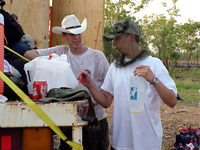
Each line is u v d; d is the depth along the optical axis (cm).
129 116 249
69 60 331
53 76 231
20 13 489
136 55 246
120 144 253
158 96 245
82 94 208
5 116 184
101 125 332
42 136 192
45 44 497
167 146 600
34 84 216
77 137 189
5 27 326
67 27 326
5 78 197
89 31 581
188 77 2677
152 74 219
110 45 252
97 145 329
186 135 551
